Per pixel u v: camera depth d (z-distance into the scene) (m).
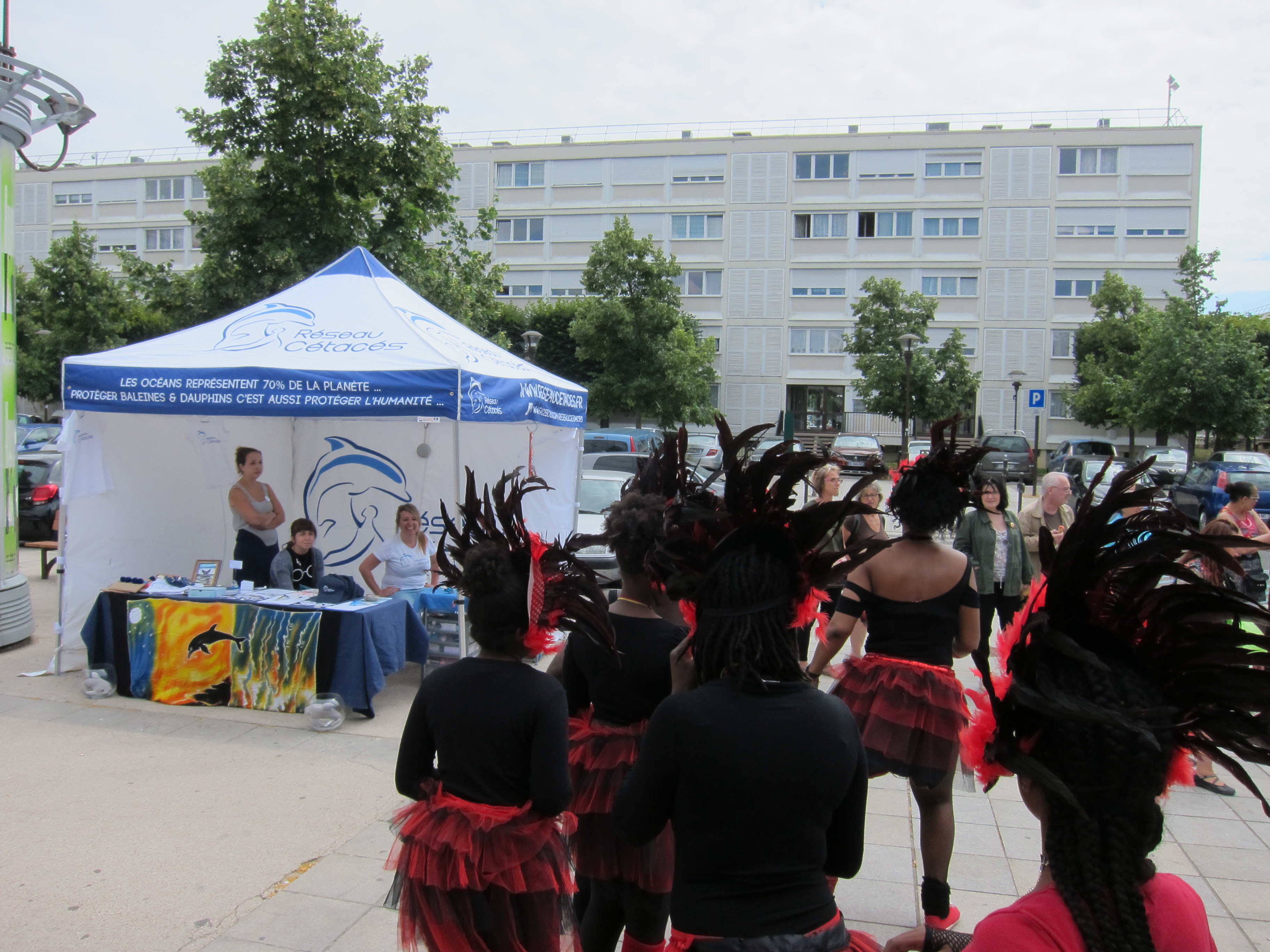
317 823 4.56
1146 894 1.41
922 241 39.16
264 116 14.55
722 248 40.62
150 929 3.57
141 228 47.78
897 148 39.12
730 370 40.66
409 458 9.30
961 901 3.86
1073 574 1.52
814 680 3.34
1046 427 38.56
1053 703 1.36
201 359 6.93
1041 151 38.19
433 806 2.47
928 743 3.24
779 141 39.97
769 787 1.80
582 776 2.85
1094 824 1.40
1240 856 4.31
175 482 8.10
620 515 2.96
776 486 2.16
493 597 2.47
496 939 2.38
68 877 3.97
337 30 14.41
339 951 3.42
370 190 15.16
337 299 7.81
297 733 5.87
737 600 1.91
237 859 4.16
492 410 7.10
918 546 3.41
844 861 1.96
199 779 5.11
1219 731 1.42
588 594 2.62
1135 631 1.52
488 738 2.42
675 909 1.87
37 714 6.15
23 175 48.56
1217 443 32.03
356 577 9.34
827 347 40.03
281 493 9.37
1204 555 1.45
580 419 9.06
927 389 31.95
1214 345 24.55
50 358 31.80
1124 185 37.84
